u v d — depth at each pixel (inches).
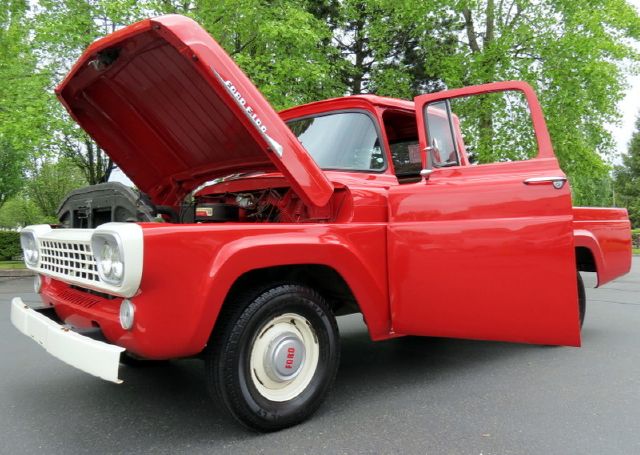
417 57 694.5
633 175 2087.8
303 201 124.8
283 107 430.3
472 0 548.7
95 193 129.0
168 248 92.9
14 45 465.4
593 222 187.8
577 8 531.8
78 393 137.6
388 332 128.7
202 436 108.6
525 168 125.6
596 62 509.0
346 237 120.3
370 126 146.9
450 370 158.6
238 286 111.3
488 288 122.0
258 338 108.1
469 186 125.5
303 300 113.0
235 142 137.0
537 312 120.0
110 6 392.2
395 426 113.1
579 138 536.1
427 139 135.3
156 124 144.8
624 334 212.5
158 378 151.3
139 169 160.2
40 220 1042.7
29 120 385.1
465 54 582.2
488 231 122.2
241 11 442.0
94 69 126.3
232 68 107.7
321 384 116.4
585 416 119.0
